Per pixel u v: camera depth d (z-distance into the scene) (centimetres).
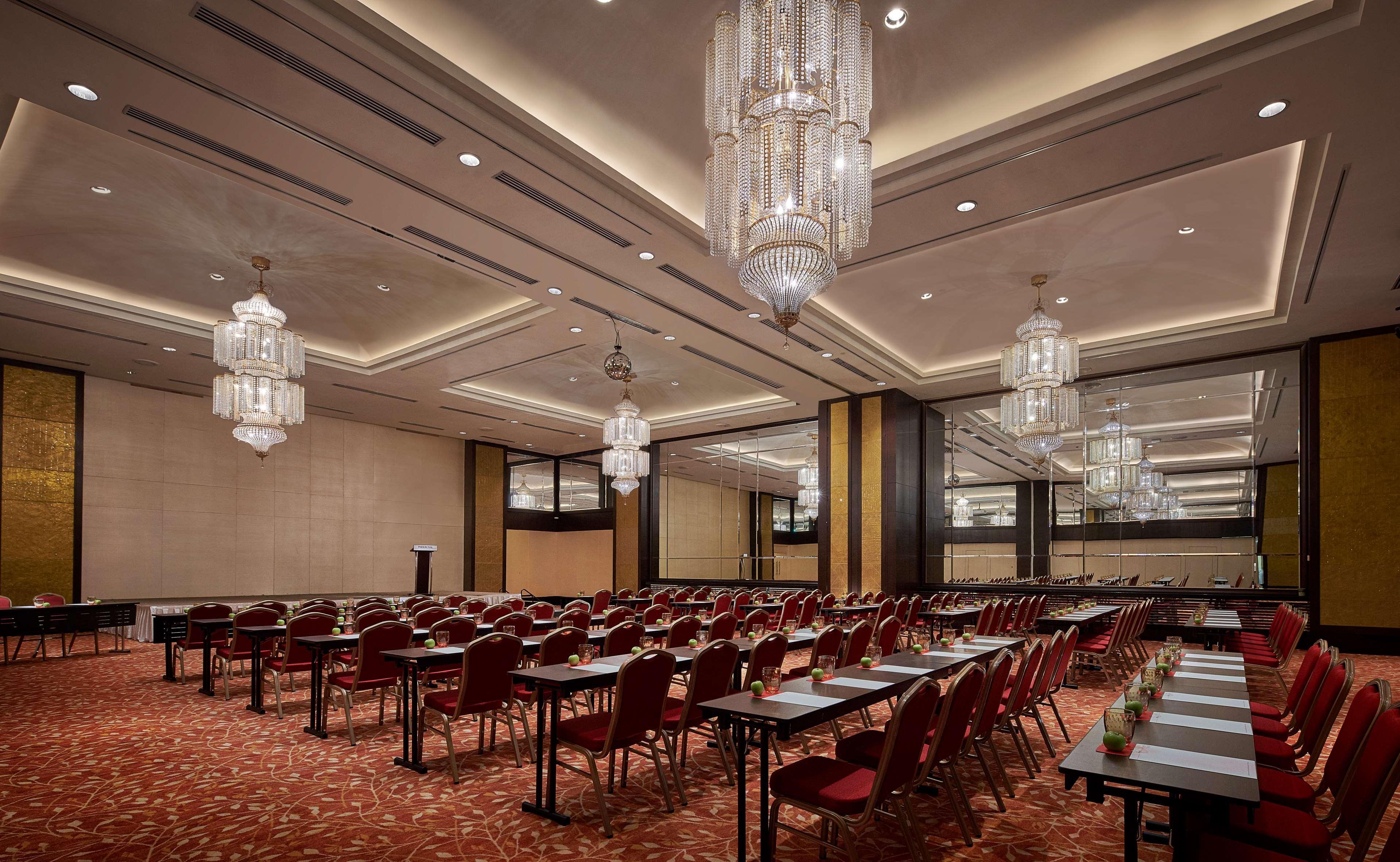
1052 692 523
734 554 1697
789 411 1520
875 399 1341
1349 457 990
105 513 1266
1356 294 855
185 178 694
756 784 442
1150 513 1183
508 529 1919
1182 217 739
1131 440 1207
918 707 284
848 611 1075
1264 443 1091
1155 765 231
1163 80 482
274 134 531
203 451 1408
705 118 495
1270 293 920
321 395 1362
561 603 2008
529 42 504
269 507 1491
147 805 402
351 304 1029
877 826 372
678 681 782
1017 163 569
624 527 1888
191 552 1376
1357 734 275
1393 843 188
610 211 648
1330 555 995
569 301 887
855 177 467
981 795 421
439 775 456
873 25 491
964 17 485
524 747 525
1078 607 1112
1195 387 1155
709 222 507
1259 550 1086
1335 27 429
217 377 894
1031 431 889
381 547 1662
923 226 679
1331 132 529
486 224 675
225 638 822
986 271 879
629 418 1198
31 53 441
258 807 399
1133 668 863
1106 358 1120
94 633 1008
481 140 542
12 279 869
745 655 520
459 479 1833
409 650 515
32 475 1162
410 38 457
